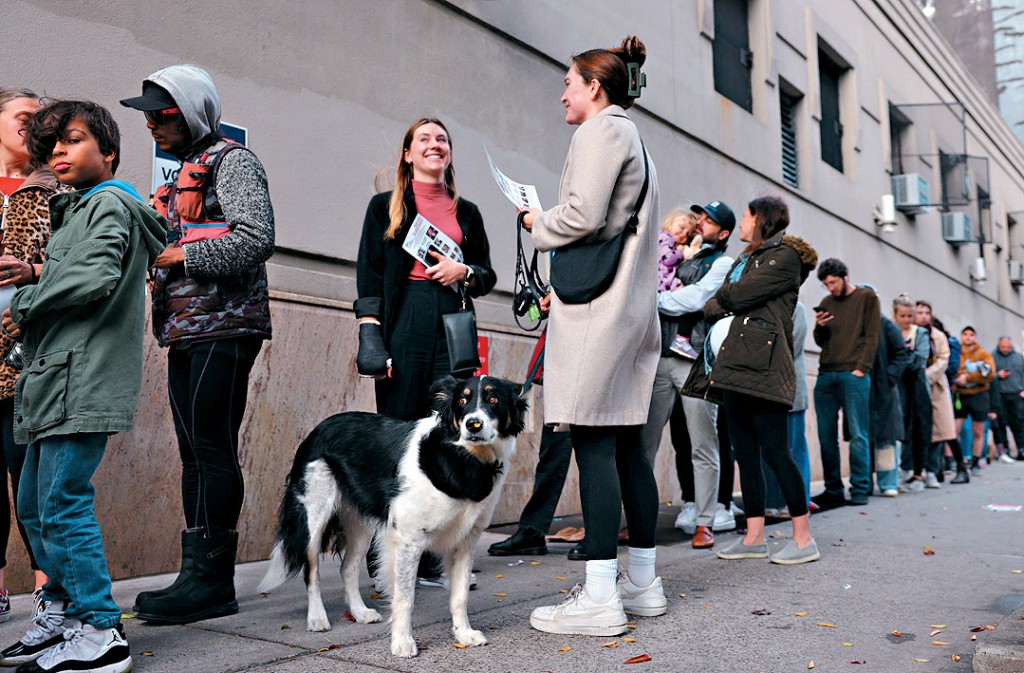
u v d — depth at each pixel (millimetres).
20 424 2443
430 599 3506
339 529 3180
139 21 4004
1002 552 4621
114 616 2445
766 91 9977
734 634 2920
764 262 4289
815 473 10398
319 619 2994
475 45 5949
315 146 4762
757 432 4355
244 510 4285
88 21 3818
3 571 3268
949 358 10016
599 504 2951
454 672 2506
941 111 15508
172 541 4004
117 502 3801
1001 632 2633
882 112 13594
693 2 8555
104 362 2428
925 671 2512
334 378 4742
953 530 5500
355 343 4883
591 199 2809
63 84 3725
